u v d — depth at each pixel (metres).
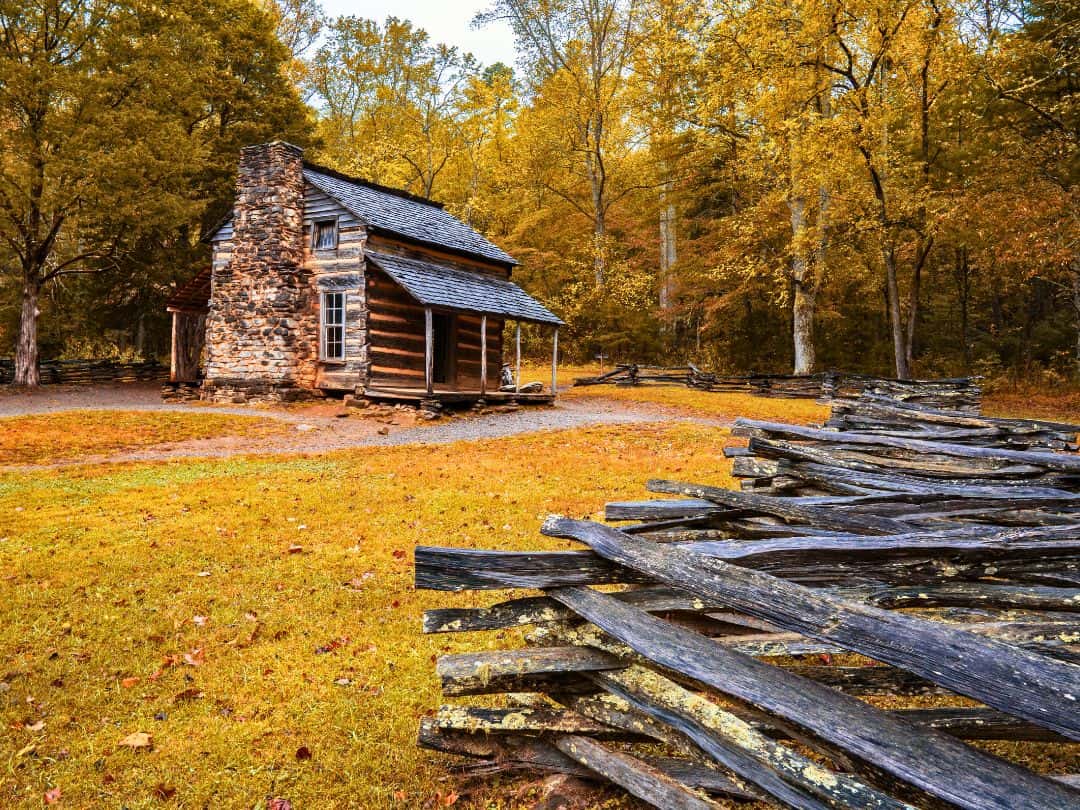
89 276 27.41
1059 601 2.32
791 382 22.00
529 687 2.54
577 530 2.45
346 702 3.53
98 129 20.91
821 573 2.46
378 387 17.08
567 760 2.64
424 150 36.31
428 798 2.75
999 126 20.28
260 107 28.27
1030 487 4.22
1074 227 16.84
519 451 11.34
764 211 22.39
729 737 2.06
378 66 36.00
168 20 25.66
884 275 26.08
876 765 1.72
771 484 4.29
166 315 29.17
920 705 3.13
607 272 30.97
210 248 26.22
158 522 6.94
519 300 20.31
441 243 19.42
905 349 20.34
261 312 18.02
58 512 7.34
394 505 7.61
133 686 3.76
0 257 26.52
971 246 22.12
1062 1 17.95
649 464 9.98
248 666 3.98
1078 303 22.14
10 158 21.22
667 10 22.92
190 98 23.92
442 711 2.70
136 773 2.97
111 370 25.78
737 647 2.79
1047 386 22.25
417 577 2.44
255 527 6.78
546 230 35.25
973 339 27.30
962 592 2.45
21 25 21.22
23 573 5.43
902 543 2.39
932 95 18.25
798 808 1.87
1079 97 17.50
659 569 2.22
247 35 28.23
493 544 6.17
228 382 18.36
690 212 34.47
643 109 26.97
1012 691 1.57
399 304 18.39
